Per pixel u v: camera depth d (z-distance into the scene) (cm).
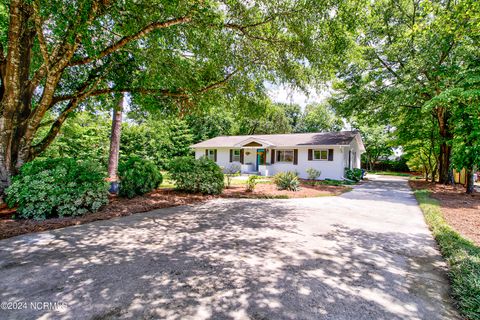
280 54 637
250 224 541
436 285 282
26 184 508
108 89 755
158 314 219
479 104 414
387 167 3441
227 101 863
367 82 1476
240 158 2167
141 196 813
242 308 231
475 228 523
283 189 1120
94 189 582
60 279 279
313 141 1858
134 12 509
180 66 704
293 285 276
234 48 660
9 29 516
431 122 1598
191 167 924
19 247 375
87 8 477
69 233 448
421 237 466
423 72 1158
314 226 536
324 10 520
